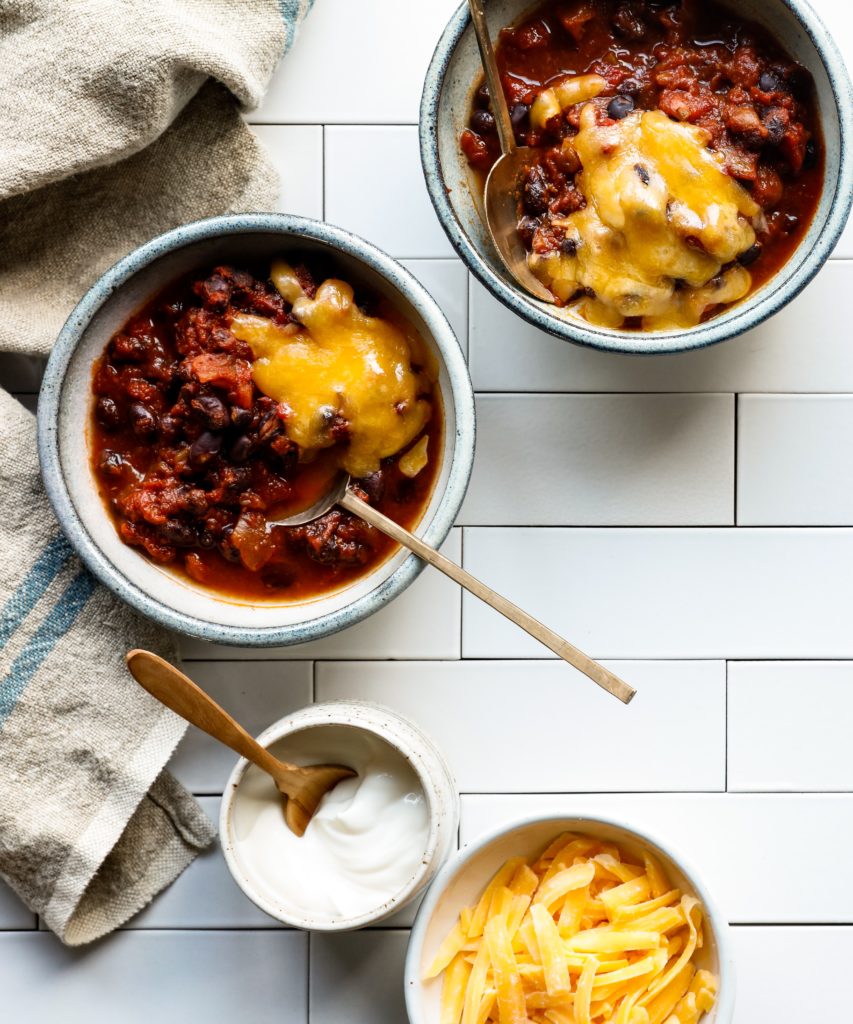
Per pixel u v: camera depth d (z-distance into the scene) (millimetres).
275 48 671
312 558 649
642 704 692
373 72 690
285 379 633
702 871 691
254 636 634
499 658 693
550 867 670
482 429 693
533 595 693
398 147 691
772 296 618
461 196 646
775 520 691
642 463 692
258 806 665
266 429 632
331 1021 691
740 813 691
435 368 643
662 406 691
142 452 650
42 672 671
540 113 636
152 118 653
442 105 635
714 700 692
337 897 654
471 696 693
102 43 647
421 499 651
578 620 692
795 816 690
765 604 692
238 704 693
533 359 692
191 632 636
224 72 653
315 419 631
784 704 692
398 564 640
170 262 641
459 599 693
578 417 692
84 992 694
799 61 625
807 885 689
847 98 611
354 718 645
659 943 655
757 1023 687
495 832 644
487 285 625
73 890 671
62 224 677
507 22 641
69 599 674
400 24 689
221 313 642
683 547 692
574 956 649
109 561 639
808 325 689
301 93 691
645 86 637
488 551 693
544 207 640
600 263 627
